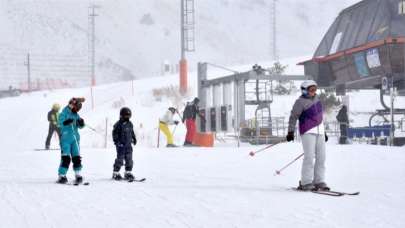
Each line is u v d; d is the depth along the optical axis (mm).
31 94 80438
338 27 35812
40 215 10211
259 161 20859
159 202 11625
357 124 41062
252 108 46438
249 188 13773
